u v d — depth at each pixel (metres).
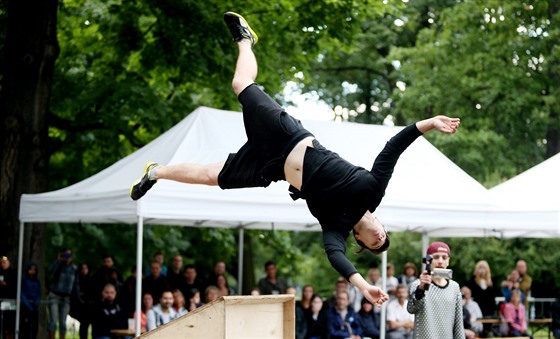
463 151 24.75
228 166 5.82
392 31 28.95
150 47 16.52
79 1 17.31
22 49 14.57
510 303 14.51
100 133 17.48
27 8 14.63
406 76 28.72
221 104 18.72
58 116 17.75
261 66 17.39
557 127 24.28
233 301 5.32
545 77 22.91
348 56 30.53
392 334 13.09
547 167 12.73
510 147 25.95
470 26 23.23
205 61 16.38
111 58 17.89
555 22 21.69
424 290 7.38
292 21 17.19
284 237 25.55
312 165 5.41
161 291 13.31
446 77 24.39
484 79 23.56
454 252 22.92
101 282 14.48
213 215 10.52
